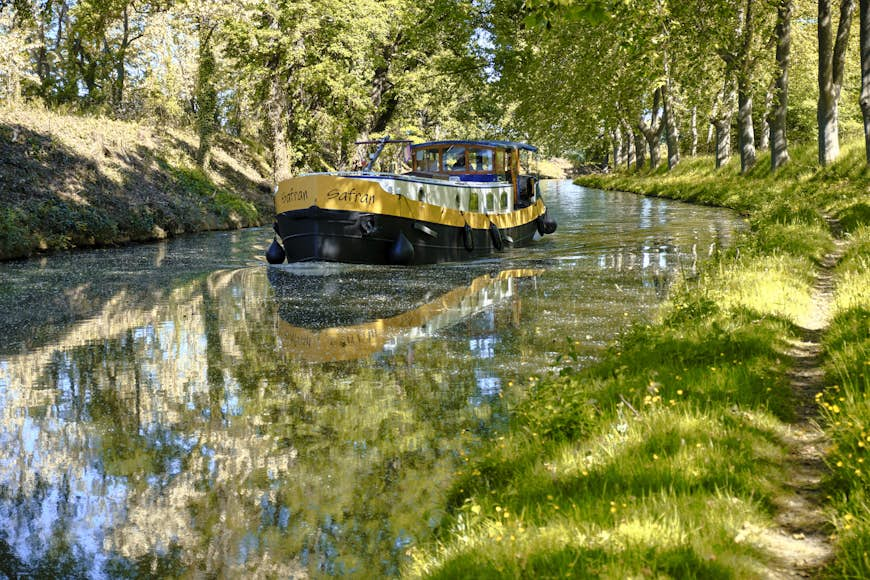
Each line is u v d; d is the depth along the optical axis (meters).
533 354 9.80
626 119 60.50
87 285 16.45
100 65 39.72
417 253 19.02
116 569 4.80
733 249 16.62
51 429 7.51
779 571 3.86
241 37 34.50
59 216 23.05
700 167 48.44
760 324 8.81
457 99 49.16
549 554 3.87
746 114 37.53
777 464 5.18
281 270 18.53
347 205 18.23
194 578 4.67
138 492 5.98
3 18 26.84
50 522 5.50
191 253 22.12
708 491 4.56
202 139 36.66
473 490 5.44
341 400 8.20
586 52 44.16
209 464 6.50
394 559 4.77
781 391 6.66
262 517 5.45
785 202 24.70
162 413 7.93
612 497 4.52
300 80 37.03
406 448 6.69
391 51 42.72
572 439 5.90
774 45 34.00
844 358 7.05
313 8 35.62
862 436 5.05
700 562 3.74
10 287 16.16
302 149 42.38
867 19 25.55
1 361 10.22
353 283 16.38
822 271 13.27
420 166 23.33
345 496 5.73
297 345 10.82
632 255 19.17
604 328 11.12
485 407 7.78
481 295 14.38
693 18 27.28
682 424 5.62
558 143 70.25
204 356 10.28
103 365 9.94
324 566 4.73
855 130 60.31
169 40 37.19
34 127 28.42
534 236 25.17
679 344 8.30
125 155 31.25
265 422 7.54
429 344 10.61
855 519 4.05
